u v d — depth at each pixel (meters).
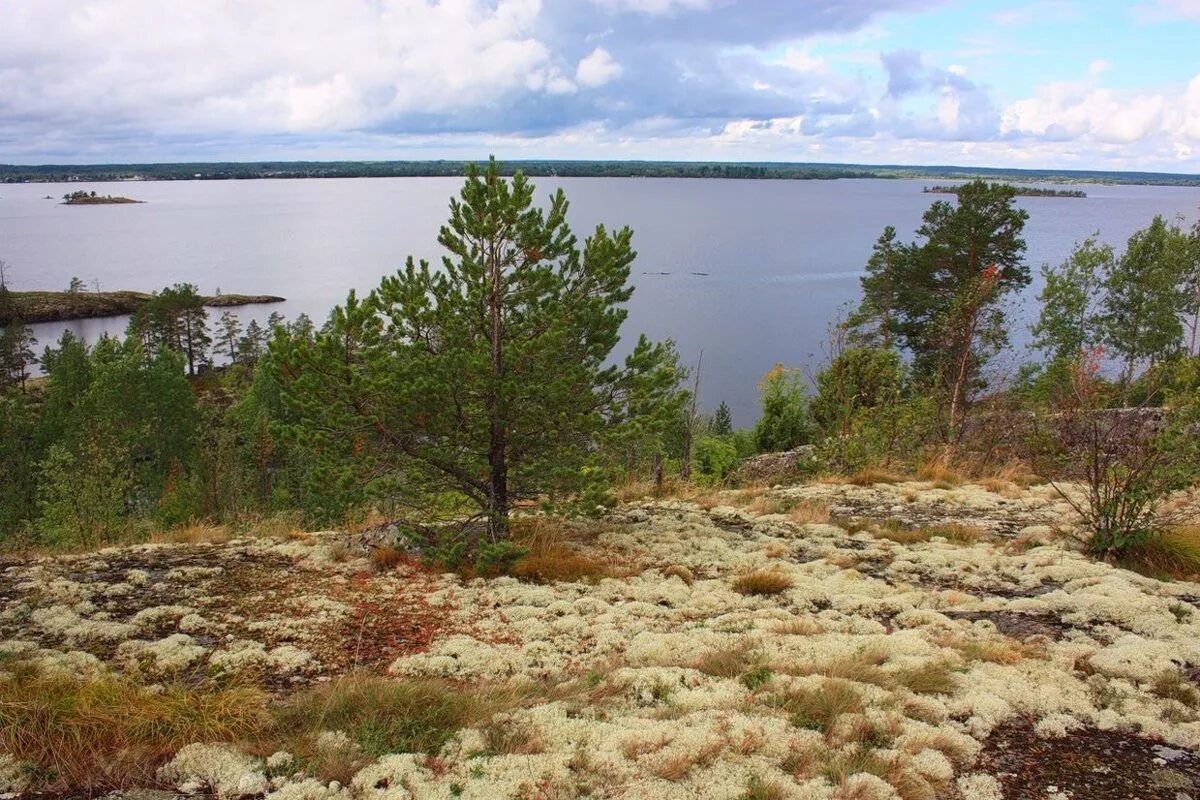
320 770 4.27
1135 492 8.69
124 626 6.64
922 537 10.46
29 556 9.23
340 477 8.95
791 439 26.88
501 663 6.12
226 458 26.98
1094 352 12.06
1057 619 6.93
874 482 14.84
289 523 12.62
